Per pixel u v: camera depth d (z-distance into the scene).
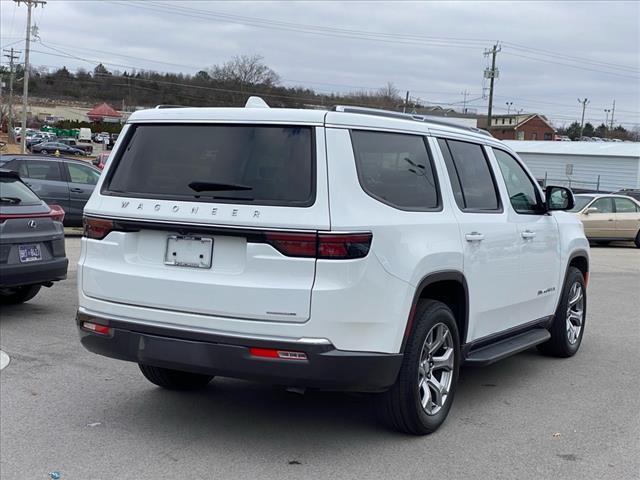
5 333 7.42
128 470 4.21
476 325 5.39
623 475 4.30
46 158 15.58
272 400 5.56
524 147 48.00
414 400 4.63
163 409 5.29
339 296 4.04
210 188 4.36
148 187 4.58
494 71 56.19
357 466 4.34
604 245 22.80
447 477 4.21
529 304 6.27
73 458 4.38
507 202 5.90
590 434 5.01
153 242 4.49
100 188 4.77
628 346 7.87
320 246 4.05
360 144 4.42
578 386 6.23
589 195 21.94
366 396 5.70
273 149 4.31
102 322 4.59
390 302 4.29
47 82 127.38
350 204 4.17
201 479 4.11
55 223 8.28
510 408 5.56
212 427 4.95
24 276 7.80
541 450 4.68
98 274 4.61
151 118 4.73
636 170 43.34
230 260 4.24
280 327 4.08
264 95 75.06
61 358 6.54
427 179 4.94
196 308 4.26
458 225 5.04
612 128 118.75
